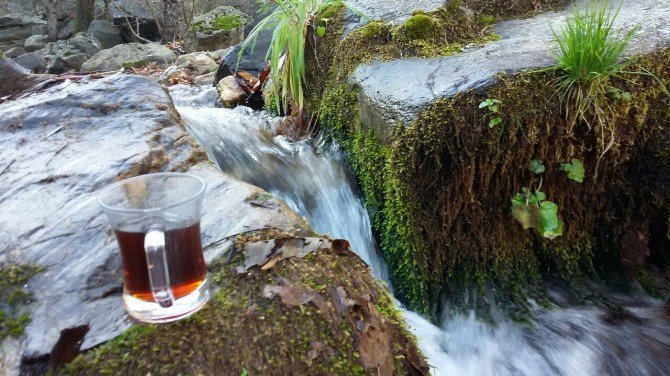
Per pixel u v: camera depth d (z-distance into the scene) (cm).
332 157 299
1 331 133
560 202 243
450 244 236
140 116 232
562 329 229
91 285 143
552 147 225
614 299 249
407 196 224
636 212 257
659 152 243
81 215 168
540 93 218
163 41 1221
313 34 332
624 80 225
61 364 123
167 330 128
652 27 261
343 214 271
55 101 242
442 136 215
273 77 321
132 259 118
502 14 333
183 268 122
